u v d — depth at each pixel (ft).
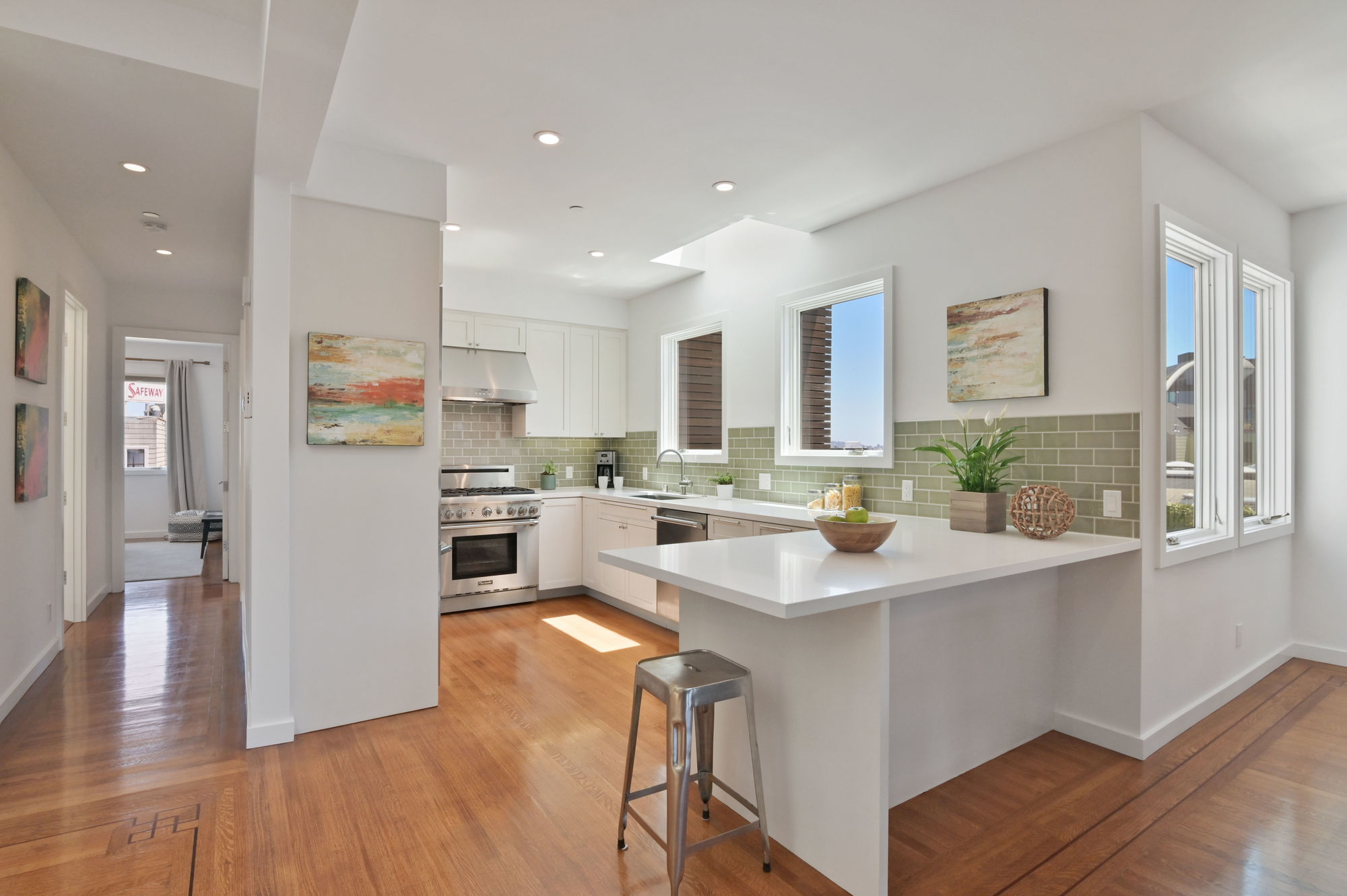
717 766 7.95
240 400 16.49
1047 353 9.69
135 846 6.79
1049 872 6.48
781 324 14.39
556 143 9.64
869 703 6.04
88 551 15.56
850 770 6.22
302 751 8.91
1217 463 10.82
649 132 9.31
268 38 5.97
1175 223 9.16
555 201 11.87
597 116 8.88
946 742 8.18
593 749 9.07
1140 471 8.74
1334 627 12.37
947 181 10.98
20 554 10.39
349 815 7.40
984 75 7.93
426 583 10.39
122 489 17.84
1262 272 11.68
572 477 20.49
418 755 8.84
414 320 10.23
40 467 11.21
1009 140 9.55
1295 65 7.70
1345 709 10.33
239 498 17.38
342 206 9.73
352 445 9.78
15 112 7.98
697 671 6.51
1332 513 12.35
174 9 7.12
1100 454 9.14
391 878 6.34
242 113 8.02
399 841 6.93
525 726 9.78
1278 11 6.73
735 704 7.68
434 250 10.36
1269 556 11.95
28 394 10.73
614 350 19.89
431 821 7.29
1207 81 8.07
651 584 15.10
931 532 9.55
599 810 7.57
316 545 9.57
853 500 12.05
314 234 9.53
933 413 11.27
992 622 8.68
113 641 13.61
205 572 20.54
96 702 10.48
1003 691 8.87
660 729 9.66
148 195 10.62
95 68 7.07
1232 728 9.70
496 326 17.78
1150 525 8.80
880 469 12.22
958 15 6.81
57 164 9.49
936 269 11.19
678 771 5.95
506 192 11.46
